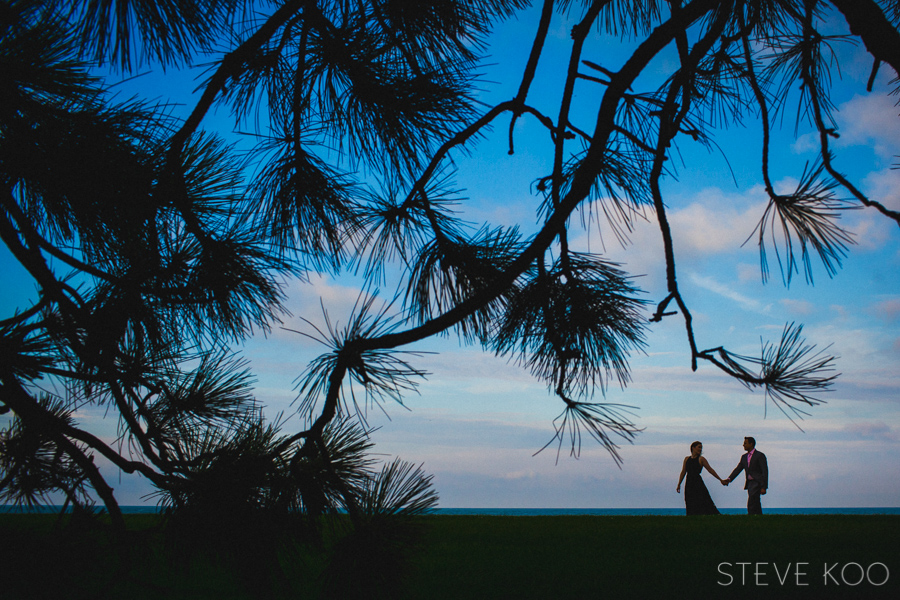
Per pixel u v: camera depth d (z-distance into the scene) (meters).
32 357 1.36
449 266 2.03
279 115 2.17
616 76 1.65
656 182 1.83
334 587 1.41
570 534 5.71
